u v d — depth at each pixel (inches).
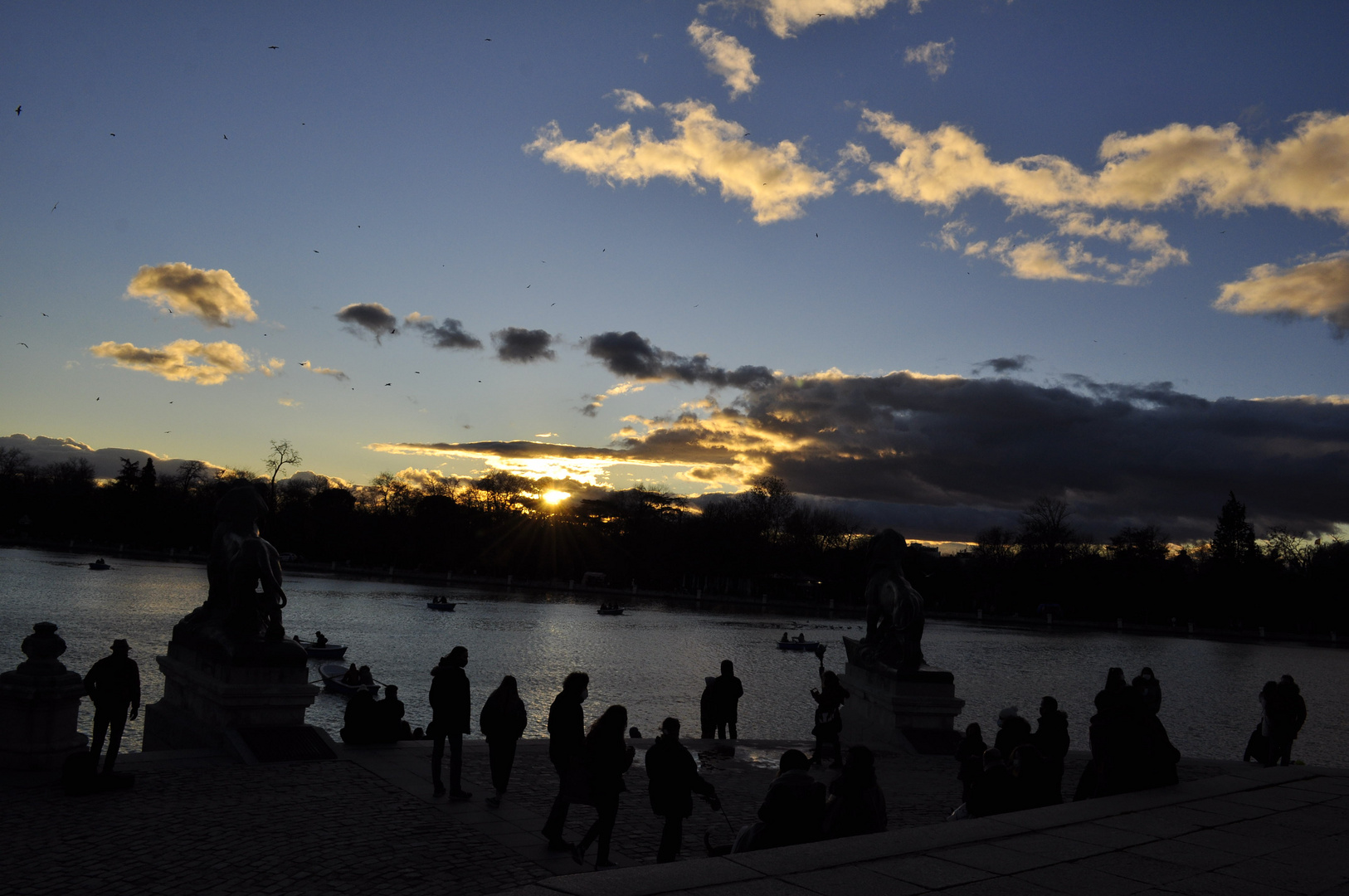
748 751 869.2
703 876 323.6
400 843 498.9
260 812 551.5
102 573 4849.9
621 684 2081.7
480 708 1619.1
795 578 7126.0
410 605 4249.5
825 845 373.1
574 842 522.3
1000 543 6884.8
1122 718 539.2
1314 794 516.1
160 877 437.7
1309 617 5757.9
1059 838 404.5
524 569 7308.1
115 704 595.5
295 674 765.9
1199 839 413.4
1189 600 6112.2
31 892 415.5
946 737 922.7
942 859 363.3
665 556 6988.2
